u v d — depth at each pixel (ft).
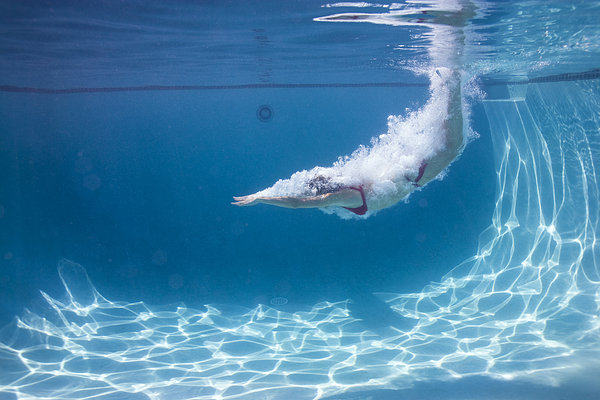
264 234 21.66
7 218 19.15
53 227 20.61
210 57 14.17
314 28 10.62
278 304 15.88
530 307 14.25
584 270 14.14
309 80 19.62
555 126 15.56
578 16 9.24
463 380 9.91
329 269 19.35
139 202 21.42
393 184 7.42
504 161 18.61
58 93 20.12
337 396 9.43
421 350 11.81
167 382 10.33
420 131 7.82
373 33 11.16
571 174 14.69
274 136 21.33
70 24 9.98
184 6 8.65
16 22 9.78
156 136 21.02
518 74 16.58
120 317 14.80
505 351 11.42
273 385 10.05
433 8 8.84
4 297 14.84
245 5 8.63
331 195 6.94
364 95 21.21
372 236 21.07
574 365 10.33
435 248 20.31
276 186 7.09
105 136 20.83
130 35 11.16
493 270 17.39
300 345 12.50
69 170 20.81
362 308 15.28
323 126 21.34
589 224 13.93
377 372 10.56
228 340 12.95
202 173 21.47
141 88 20.06
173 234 21.62
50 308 14.99
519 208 17.60
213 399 9.43
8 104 19.60
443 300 15.61
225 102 20.95
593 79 13.78
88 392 9.85
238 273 19.06
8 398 9.56
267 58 14.55
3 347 12.18
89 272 18.71
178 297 16.61
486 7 8.66
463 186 19.74
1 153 19.61
